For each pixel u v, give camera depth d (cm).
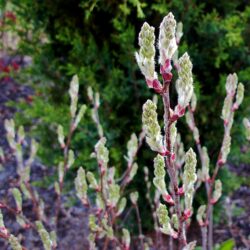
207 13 248
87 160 277
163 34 88
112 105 263
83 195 163
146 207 292
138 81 254
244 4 283
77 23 267
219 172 284
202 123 269
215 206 298
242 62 269
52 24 278
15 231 322
